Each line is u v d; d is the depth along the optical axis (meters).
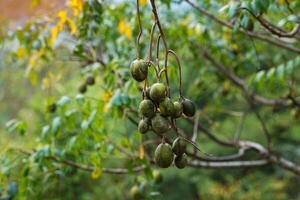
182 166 2.05
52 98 3.78
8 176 3.61
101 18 3.64
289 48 3.75
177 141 2.02
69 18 3.85
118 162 6.34
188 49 4.75
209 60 4.69
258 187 8.67
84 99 3.45
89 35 3.88
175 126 2.03
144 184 3.98
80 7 3.44
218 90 5.27
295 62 3.69
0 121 8.62
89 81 3.99
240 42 4.73
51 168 3.75
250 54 4.68
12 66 6.18
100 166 3.50
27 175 3.59
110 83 3.60
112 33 4.21
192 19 4.53
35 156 3.51
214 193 9.04
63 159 3.68
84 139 3.50
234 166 4.27
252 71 4.99
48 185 3.97
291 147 9.07
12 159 3.73
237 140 4.48
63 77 5.65
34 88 7.92
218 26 4.60
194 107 2.11
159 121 1.98
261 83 3.82
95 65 3.82
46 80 4.69
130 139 3.75
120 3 4.26
